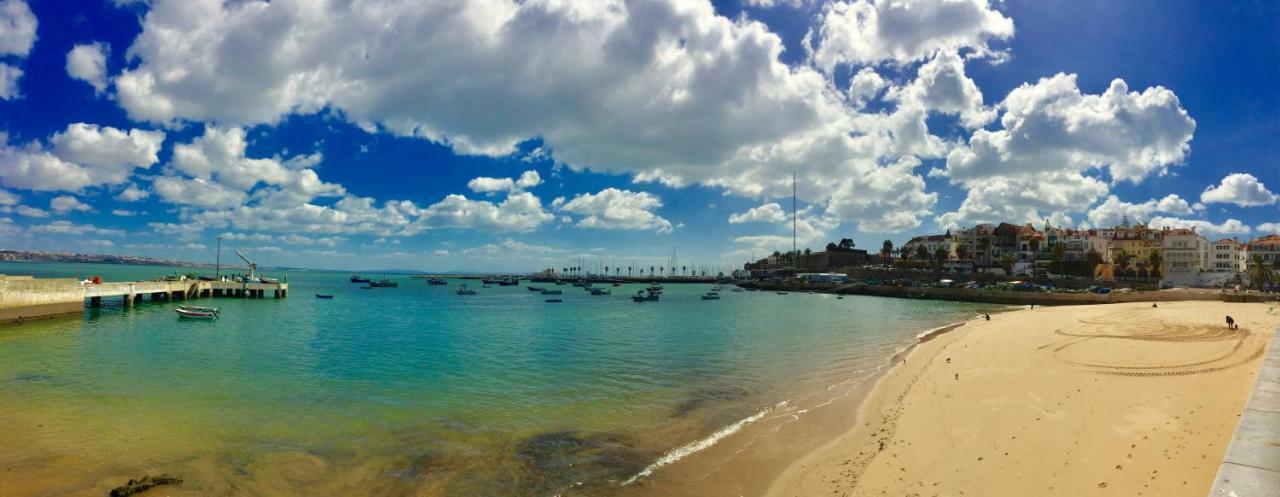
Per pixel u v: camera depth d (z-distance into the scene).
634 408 21.39
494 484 14.16
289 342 40.47
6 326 44.25
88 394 22.59
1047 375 22.81
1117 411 16.08
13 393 22.62
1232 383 17.31
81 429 17.89
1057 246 136.12
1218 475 6.59
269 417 19.73
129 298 63.31
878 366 29.77
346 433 18.05
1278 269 115.81
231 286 86.50
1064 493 10.98
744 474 14.60
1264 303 67.88
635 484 14.10
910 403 20.53
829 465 14.78
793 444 16.84
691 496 13.39
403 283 197.75
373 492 13.66
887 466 14.09
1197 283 121.00
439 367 30.42
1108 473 11.48
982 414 17.84
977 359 28.70
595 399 22.84
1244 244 133.62
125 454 15.84
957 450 14.64
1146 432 13.62
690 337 45.78
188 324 51.06
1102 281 116.69
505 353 36.03
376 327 53.41
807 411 20.56
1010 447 14.28
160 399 21.97
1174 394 17.12
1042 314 62.09
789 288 152.50
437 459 15.83
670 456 16.08
